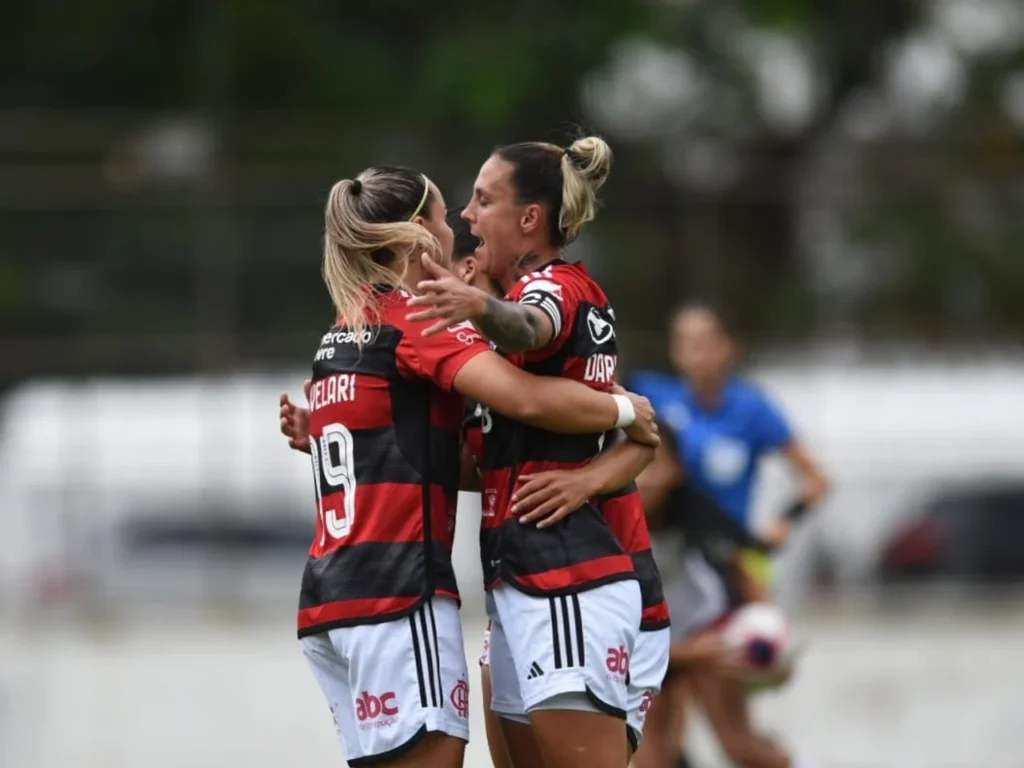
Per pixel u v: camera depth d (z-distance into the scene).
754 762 26.59
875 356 64.06
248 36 80.00
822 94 89.06
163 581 60.16
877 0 88.94
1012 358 64.81
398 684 15.41
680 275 65.00
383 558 15.53
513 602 15.73
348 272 16.06
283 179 66.62
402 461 15.66
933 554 59.75
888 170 68.69
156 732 35.47
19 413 61.97
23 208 64.94
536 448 15.83
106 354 63.78
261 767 31.59
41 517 60.44
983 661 44.22
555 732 15.49
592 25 79.94
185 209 64.88
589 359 15.77
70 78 85.25
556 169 16.33
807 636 50.62
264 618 57.50
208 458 61.03
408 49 83.44
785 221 66.75
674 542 26.84
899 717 36.62
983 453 60.91
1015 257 67.62
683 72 85.38
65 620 57.62
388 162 72.62
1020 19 87.81
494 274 16.56
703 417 30.28
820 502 30.20
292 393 62.22
